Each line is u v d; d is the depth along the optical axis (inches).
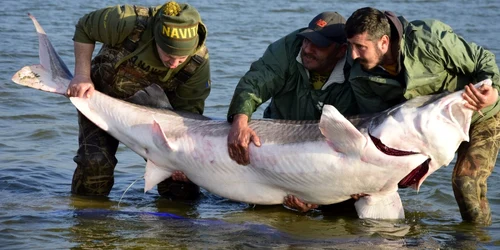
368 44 262.2
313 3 934.4
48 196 310.3
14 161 357.7
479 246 262.1
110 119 299.9
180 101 307.3
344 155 269.1
